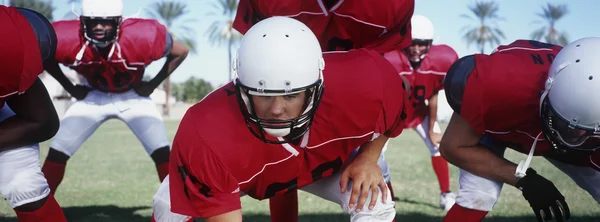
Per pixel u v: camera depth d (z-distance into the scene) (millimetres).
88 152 12312
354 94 2953
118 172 8789
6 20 3195
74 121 5727
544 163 10156
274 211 3979
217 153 2758
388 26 3561
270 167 3010
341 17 3543
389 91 3053
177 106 49062
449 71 3443
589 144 3273
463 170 3736
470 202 3643
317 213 5488
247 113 2762
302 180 3217
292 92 2641
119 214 5531
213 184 2781
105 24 5492
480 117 3289
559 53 3084
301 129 2873
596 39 3016
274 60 2613
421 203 6328
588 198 6363
